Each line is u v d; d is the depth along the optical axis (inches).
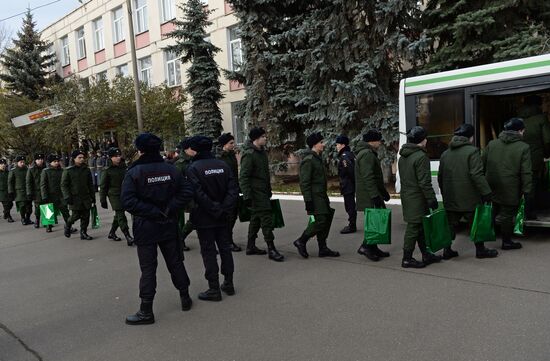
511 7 421.7
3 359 149.0
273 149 577.9
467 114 279.1
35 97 1106.7
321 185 241.9
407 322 156.5
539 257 222.1
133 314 182.2
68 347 155.3
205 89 700.7
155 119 663.1
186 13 693.9
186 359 140.6
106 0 1058.7
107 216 476.1
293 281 210.8
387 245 271.4
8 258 303.7
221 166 193.9
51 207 389.7
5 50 1135.0
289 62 524.1
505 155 231.9
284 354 139.5
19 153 907.4
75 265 270.7
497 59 419.2
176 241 181.0
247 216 272.5
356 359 133.4
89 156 778.8
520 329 145.2
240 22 570.3
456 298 175.2
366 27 465.1
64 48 1268.5
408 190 215.5
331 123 500.4
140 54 981.2
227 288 198.5
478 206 219.6
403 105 307.4
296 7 553.9
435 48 489.1
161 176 171.5
